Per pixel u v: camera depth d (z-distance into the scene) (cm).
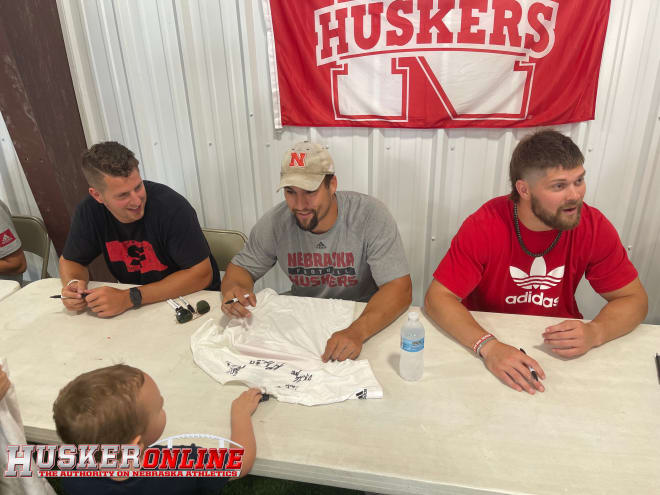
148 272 190
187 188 253
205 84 229
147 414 84
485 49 198
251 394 111
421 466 93
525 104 204
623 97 199
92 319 151
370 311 144
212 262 204
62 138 229
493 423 104
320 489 170
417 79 207
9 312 157
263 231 175
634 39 189
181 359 129
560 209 131
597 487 88
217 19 215
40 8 211
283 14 208
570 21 189
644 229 218
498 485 89
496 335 135
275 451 98
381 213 166
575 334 124
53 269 288
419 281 252
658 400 109
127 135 244
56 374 125
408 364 118
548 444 98
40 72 214
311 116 223
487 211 151
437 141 218
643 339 132
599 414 105
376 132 222
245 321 144
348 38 206
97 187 158
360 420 106
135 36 223
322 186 153
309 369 122
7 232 214
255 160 240
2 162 261
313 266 175
